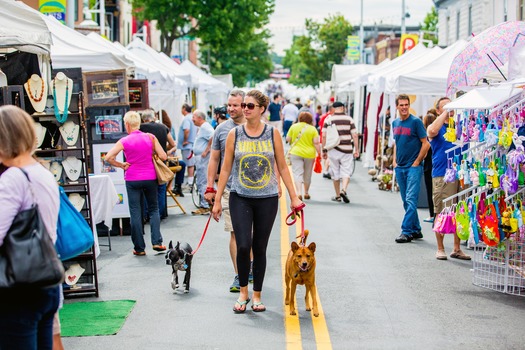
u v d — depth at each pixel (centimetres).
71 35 1470
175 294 850
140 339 685
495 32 1095
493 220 829
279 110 3478
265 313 768
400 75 1856
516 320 748
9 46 969
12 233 438
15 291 439
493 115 819
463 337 691
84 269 846
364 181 2130
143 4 4162
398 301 819
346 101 3588
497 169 820
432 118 1276
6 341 445
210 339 683
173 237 1234
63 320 746
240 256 763
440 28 4041
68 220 494
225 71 7225
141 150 1063
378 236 1230
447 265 1006
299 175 1669
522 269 841
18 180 449
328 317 754
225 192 859
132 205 1075
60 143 862
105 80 1361
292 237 1217
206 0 4331
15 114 459
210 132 1512
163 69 2255
